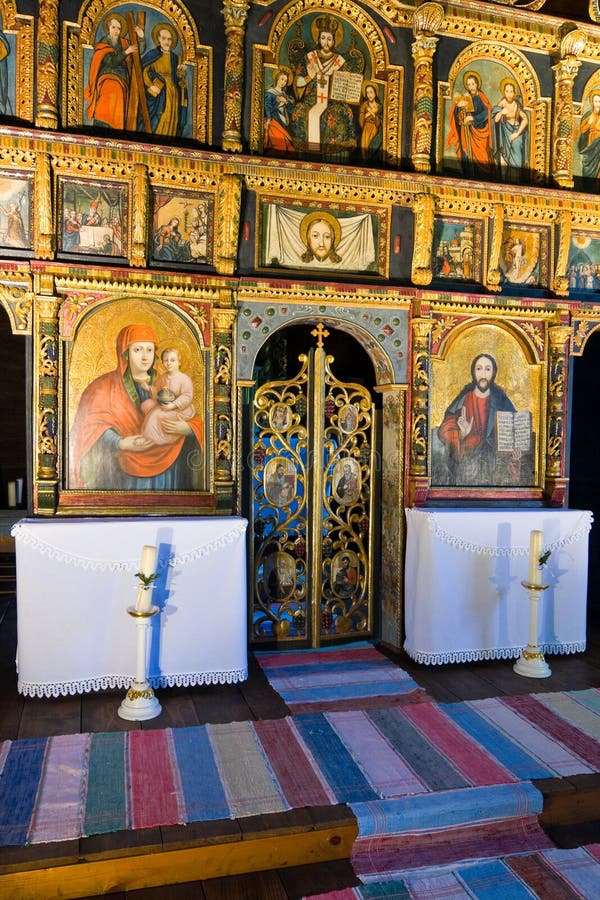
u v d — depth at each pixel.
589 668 5.82
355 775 3.97
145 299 5.54
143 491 5.55
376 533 6.41
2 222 5.28
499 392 6.43
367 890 3.33
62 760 4.05
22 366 9.23
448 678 5.53
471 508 6.19
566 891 3.34
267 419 6.07
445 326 6.23
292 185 5.76
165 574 5.04
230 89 5.57
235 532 5.18
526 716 4.81
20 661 4.85
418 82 5.96
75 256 5.42
